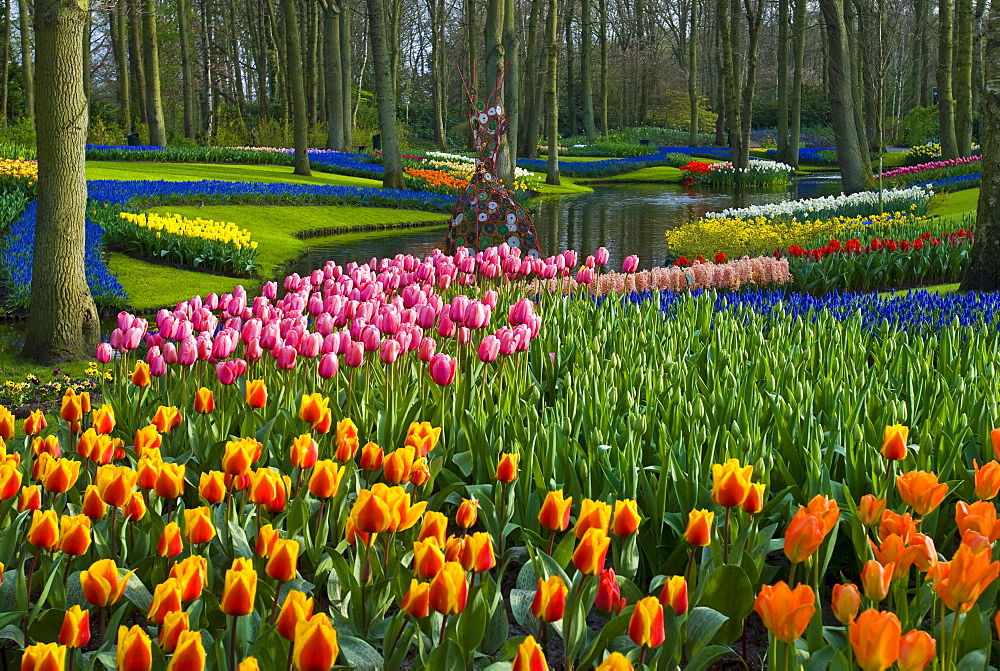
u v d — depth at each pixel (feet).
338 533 10.52
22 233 46.55
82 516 8.05
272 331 14.56
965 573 6.46
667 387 15.26
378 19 87.30
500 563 10.75
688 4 224.74
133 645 5.97
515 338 15.19
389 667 7.94
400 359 15.34
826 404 14.46
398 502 8.18
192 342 14.35
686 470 11.60
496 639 8.53
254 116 175.11
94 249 43.06
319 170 111.24
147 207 64.95
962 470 11.62
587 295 25.68
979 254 34.01
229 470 9.58
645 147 179.93
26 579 9.53
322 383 15.38
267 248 56.65
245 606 6.78
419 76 237.66
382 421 13.28
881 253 37.45
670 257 50.24
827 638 8.07
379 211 79.87
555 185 117.91
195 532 8.18
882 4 79.56
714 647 7.79
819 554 9.48
